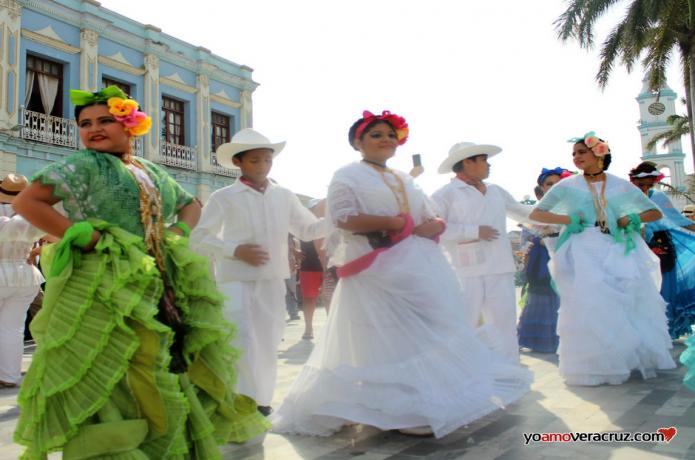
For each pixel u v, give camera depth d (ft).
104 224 7.47
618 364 14.19
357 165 12.16
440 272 11.62
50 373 6.90
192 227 9.12
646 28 54.80
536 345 20.66
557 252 15.65
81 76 53.36
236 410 9.01
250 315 12.26
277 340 12.81
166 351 7.25
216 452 7.61
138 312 6.97
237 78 70.54
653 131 147.23
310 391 11.18
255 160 12.84
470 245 15.33
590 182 15.75
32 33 49.65
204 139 65.67
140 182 8.06
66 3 52.29
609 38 58.13
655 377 14.98
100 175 7.73
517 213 16.55
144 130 8.40
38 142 48.91
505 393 10.87
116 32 56.75
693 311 20.21
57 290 7.11
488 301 15.30
